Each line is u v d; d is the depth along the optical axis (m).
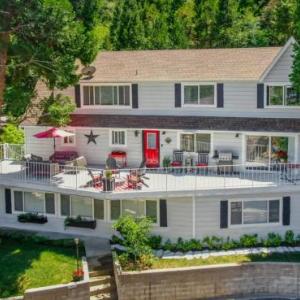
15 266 27.81
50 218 32.88
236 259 28.69
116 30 56.91
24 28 28.52
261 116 32.66
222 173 32.38
